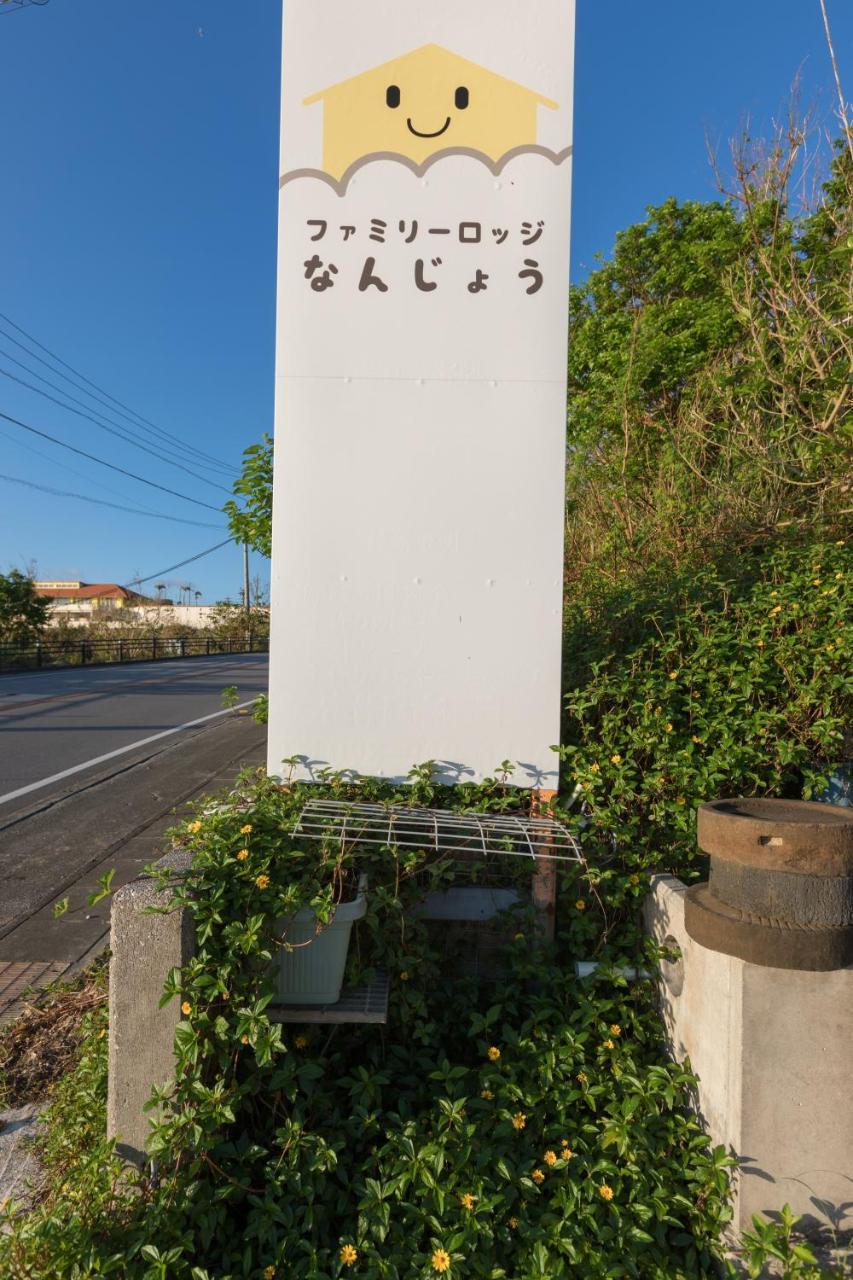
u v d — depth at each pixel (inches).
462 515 114.8
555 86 114.0
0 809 254.8
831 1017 76.5
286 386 114.7
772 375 218.2
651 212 426.9
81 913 169.5
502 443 114.8
